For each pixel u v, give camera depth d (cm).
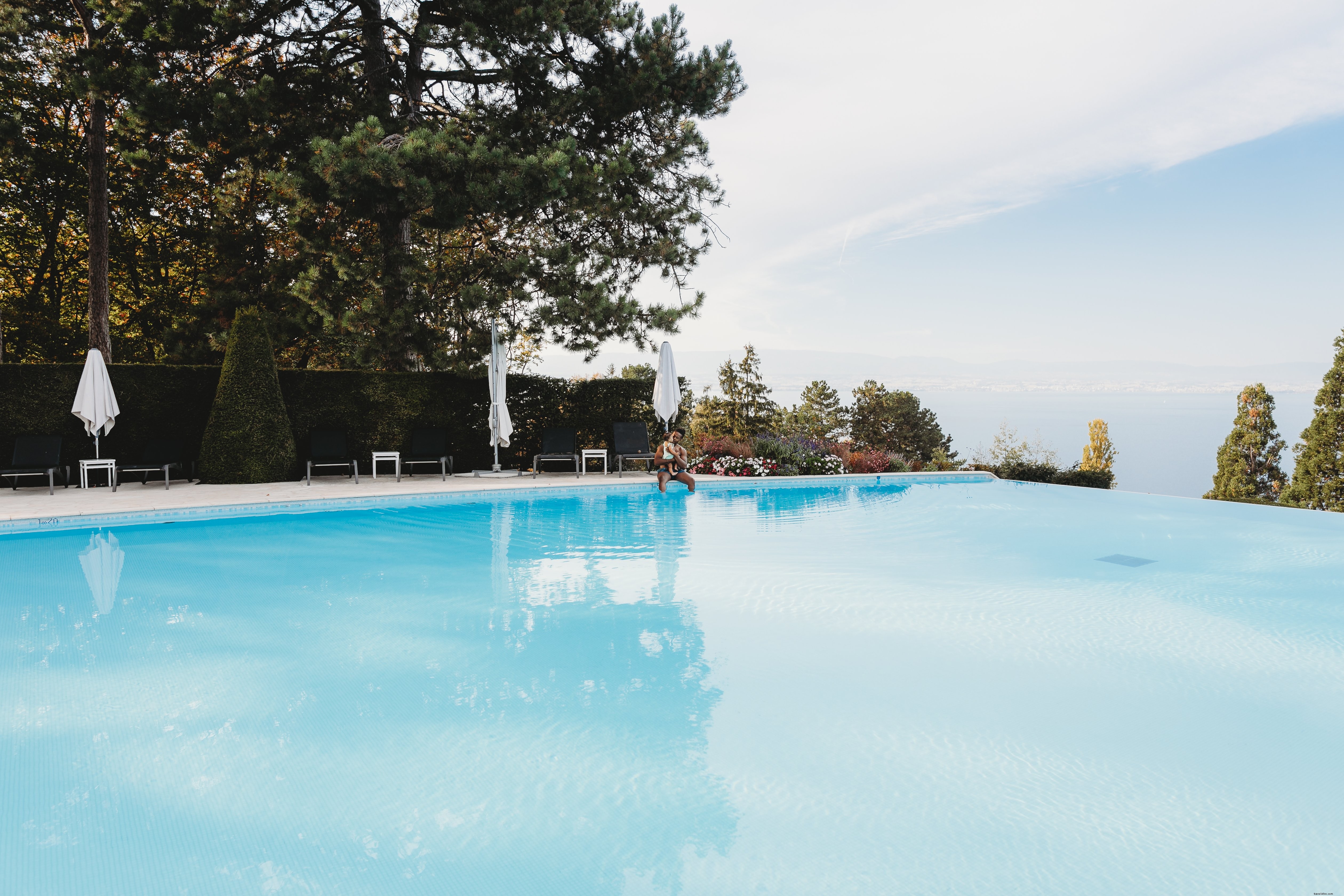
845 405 7288
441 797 312
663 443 1422
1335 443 2733
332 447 1377
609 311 1420
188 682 441
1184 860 268
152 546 856
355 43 1548
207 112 1259
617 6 1535
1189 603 631
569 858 268
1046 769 339
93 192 1472
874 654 498
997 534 961
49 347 1936
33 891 247
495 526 1001
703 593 658
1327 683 448
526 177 1257
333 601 625
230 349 1323
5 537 893
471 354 1454
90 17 1360
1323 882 255
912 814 300
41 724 380
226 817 295
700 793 316
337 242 1459
